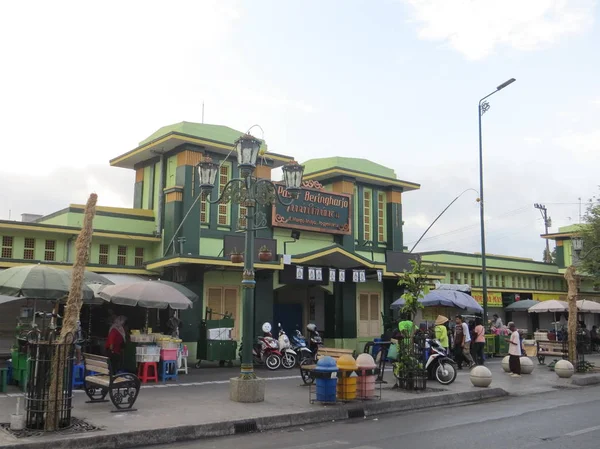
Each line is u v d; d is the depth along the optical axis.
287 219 22.36
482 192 25.33
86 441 8.43
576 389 15.78
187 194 20.66
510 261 35.56
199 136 21.14
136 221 21.62
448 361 15.45
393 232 26.78
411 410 12.20
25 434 8.57
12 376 13.66
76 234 19.53
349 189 25.48
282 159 23.19
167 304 15.18
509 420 10.67
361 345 24.75
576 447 8.30
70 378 9.14
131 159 23.17
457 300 21.31
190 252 20.27
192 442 9.09
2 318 17.06
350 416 11.32
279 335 19.91
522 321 35.16
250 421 10.05
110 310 18.66
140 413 10.47
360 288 25.19
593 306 27.09
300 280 21.75
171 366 15.78
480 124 25.64
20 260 17.59
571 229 38.22
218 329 19.36
